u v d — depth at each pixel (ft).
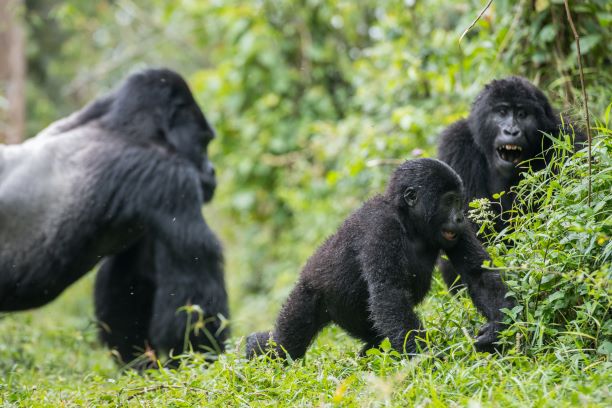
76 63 113.80
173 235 43.91
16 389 36.47
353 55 83.71
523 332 28.22
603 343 27.02
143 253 47.67
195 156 47.03
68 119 47.09
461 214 31.09
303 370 29.60
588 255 28.81
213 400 28.58
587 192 30.55
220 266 45.11
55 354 47.32
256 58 82.17
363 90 64.44
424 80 56.44
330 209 69.05
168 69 47.62
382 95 62.18
